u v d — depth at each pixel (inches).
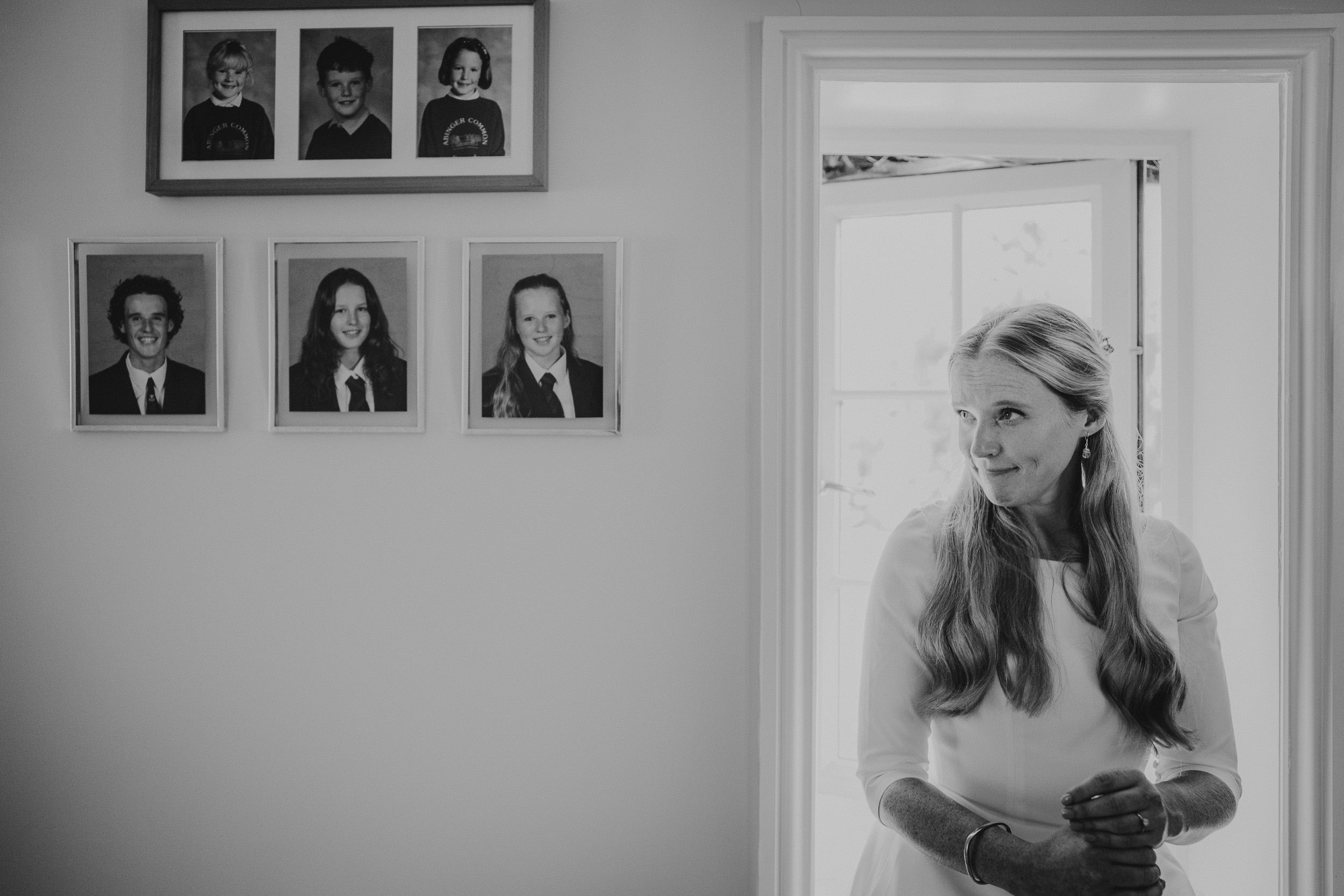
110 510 56.3
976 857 43.5
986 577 51.2
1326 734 50.5
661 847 53.6
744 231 53.9
